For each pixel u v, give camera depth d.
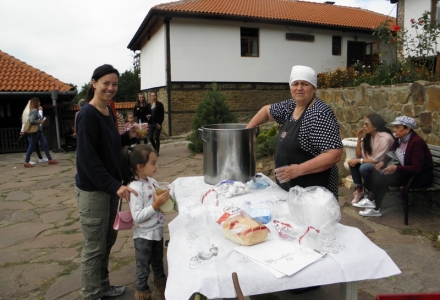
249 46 14.88
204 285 1.39
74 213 4.97
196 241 1.75
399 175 3.95
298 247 1.61
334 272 1.48
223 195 2.33
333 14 17.59
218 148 2.61
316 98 2.37
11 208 5.34
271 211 1.97
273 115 2.72
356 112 5.81
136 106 8.97
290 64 15.58
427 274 2.83
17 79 12.18
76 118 2.25
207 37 14.01
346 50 16.81
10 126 12.70
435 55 7.62
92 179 2.19
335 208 1.74
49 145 12.33
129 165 2.33
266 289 1.42
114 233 2.62
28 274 3.18
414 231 3.66
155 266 2.52
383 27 8.41
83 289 2.40
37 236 4.14
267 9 16.11
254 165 2.75
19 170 8.45
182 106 14.05
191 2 14.64
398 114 4.99
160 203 2.29
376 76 7.05
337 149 2.14
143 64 18.30
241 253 1.58
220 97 9.52
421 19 8.20
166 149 10.27
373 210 4.09
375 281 2.76
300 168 2.10
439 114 4.38
